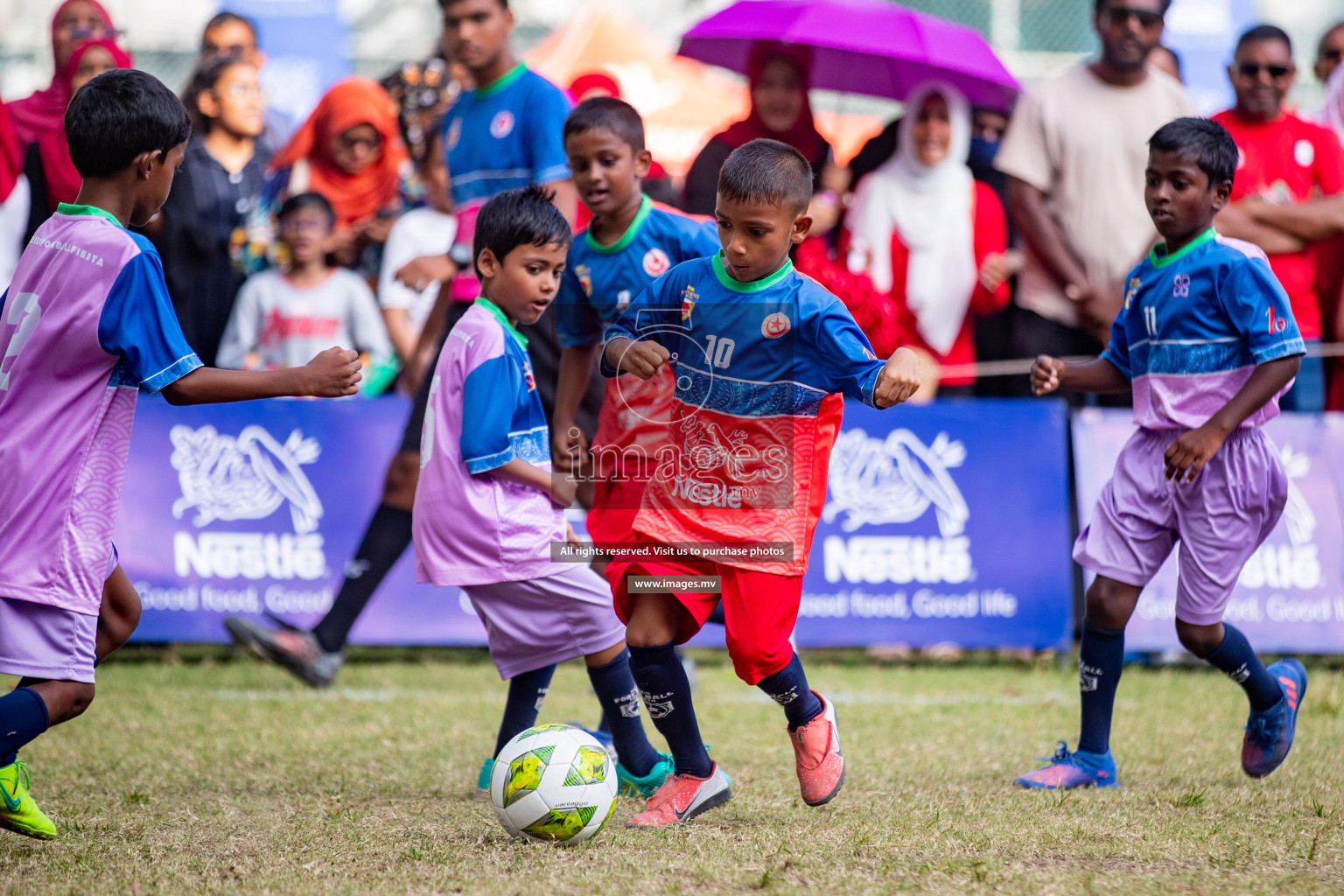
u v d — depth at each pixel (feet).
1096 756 27.68
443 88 50.44
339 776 28.09
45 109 49.70
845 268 50.08
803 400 23.43
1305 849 21.58
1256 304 26.78
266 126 49.98
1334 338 49.75
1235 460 27.43
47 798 25.54
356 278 50.16
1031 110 49.67
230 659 47.78
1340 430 47.78
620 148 30.19
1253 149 49.11
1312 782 27.96
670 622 23.67
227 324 49.60
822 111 56.18
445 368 25.99
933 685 43.01
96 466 21.08
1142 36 48.24
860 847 21.49
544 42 56.85
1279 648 46.44
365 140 49.85
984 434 48.24
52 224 21.58
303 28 50.65
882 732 34.09
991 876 19.58
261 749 31.12
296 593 46.98
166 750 30.81
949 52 50.42
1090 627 28.04
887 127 50.57
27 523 20.51
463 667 46.78
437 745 32.01
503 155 41.52
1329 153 49.44
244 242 49.47
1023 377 50.03
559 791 21.45
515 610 25.86
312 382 21.59
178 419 47.50
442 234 50.34
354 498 47.47
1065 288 49.55
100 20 50.08
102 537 21.18
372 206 50.26
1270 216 48.88
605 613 25.93
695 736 24.06
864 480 47.91
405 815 24.20
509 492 25.75
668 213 31.35
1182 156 27.17
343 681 43.39
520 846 21.56
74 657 20.90
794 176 22.71
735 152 23.13
